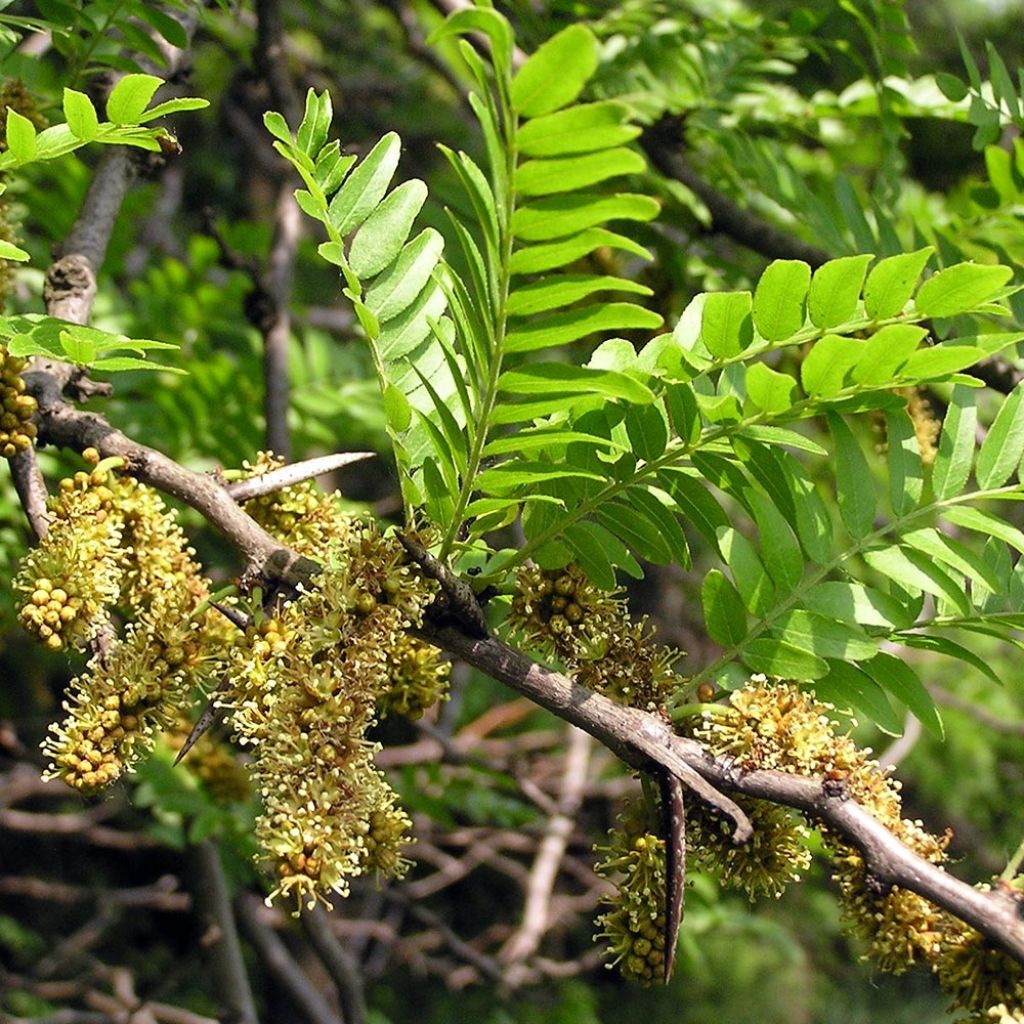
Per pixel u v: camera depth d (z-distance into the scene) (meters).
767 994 1.91
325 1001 1.18
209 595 0.55
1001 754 1.70
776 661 0.56
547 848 1.26
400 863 0.54
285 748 0.51
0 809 1.44
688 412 0.54
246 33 1.15
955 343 0.53
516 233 0.48
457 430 0.52
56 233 0.97
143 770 0.86
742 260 0.97
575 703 0.53
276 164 1.58
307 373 1.03
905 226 0.83
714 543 0.56
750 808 0.55
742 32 0.90
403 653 0.56
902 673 0.57
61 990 1.28
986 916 0.52
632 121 0.83
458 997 1.99
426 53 1.17
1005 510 1.40
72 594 0.54
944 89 0.74
